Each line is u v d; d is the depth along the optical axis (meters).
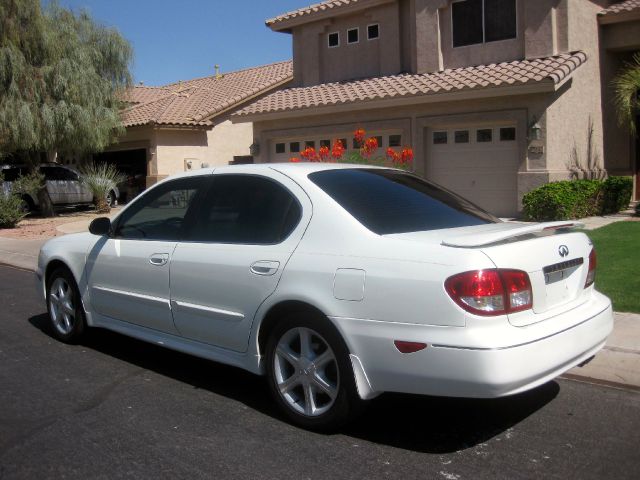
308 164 5.29
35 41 19.84
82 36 22.81
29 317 8.16
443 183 16.28
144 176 25.94
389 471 3.92
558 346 4.06
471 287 3.82
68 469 4.01
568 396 5.12
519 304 3.97
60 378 5.75
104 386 5.54
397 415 4.82
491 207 15.52
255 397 5.26
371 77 18.88
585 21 15.70
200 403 5.13
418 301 3.95
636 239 10.99
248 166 5.34
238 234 5.07
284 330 4.62
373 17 18.66
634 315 6.78
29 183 19.67
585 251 4.70
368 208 4.65
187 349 5.37
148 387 5.51
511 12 15.73
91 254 6.34
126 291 5.89
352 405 4.31
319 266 4.40
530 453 4.14
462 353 3.80
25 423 4.74
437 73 16.80
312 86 20.28
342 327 4.23
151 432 4.56
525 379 3.87
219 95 27.94
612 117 17.14
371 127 17.17
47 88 19.98
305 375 4.52
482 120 15.17
